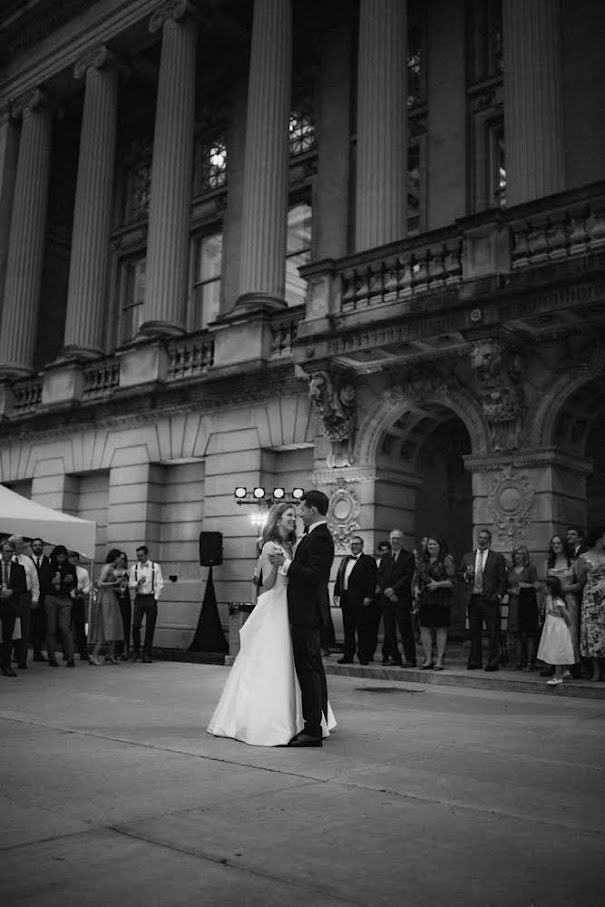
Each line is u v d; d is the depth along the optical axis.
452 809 4.04
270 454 16.83
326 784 4.54
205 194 22.66
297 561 5.98
